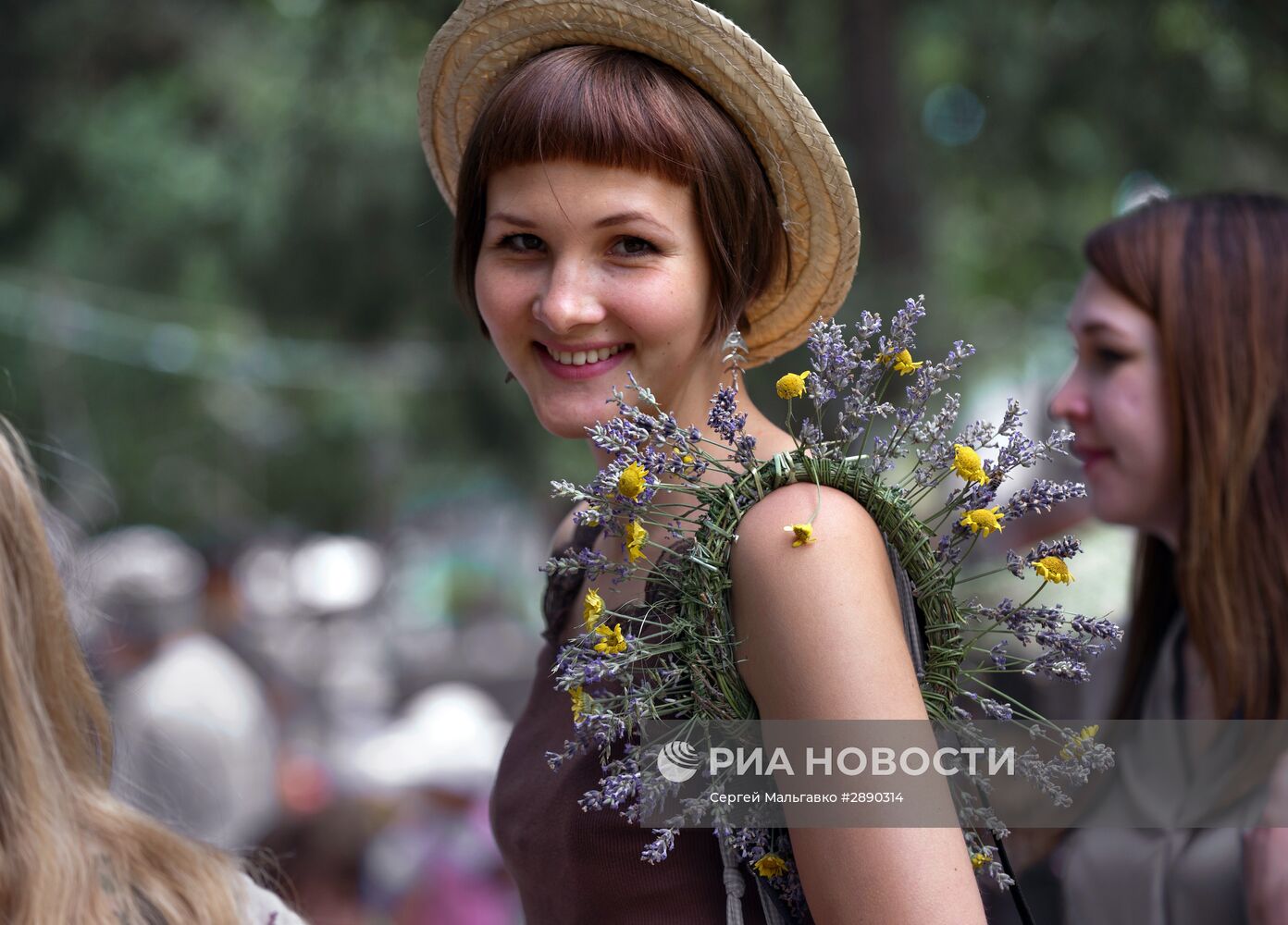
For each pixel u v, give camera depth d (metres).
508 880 6.90
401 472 24.59
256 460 23.73
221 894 2.00
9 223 13.74
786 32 10.09
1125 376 3.17
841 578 1.89
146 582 6.88
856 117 9.72
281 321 13.85
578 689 1.97
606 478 2.00
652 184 2.12
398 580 26.56
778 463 1.98
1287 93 10.11
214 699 6.77
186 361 17.70
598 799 1.94
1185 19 9.77
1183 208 3.20
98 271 15.60
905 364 2.05
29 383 18.75
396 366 18.42
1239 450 3.01
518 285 2.20
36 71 12.62
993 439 2.06
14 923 1.80
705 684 1.97
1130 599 3.36
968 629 2.07
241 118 14.20
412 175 11.81
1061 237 14.24
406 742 7.41
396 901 7.05
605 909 2.11
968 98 11.75
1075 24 10.25
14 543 1.92
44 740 1.90
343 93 11.40
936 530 2.06
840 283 2.43
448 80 2.54
